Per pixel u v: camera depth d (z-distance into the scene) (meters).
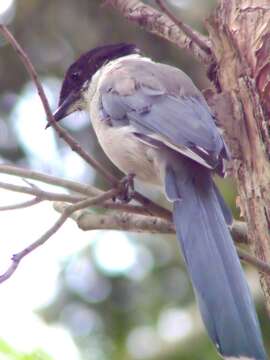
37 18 19.53
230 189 15.77
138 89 10.66
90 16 19.38
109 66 11.84
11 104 19.75
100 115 10.78
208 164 9.39
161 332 16.09
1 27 9.00
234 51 9.88
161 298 16.91
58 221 9.01
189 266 8.88
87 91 12.12
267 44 9.68
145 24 11.20
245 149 9.63
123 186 9.66
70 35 19.45
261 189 9.45
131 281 17.23
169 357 15.33
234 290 8.51
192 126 9.77
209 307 8.41
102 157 18.81
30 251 8.83
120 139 10.35
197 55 10.51
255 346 8.03
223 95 9.88
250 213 9.52
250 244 9.64
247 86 9.70
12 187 9.38
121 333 16.53
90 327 16.64
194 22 18.00
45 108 9.09
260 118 9.56
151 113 10.27
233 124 9.73
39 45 19.64
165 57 19.38
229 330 8.17
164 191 9.84
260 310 14.65
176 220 9.40
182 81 10.79
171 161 9.88
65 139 9.25
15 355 10.55
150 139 10.01
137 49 12.28
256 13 9.84
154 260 17.34
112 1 11.53
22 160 19.42
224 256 8.89
